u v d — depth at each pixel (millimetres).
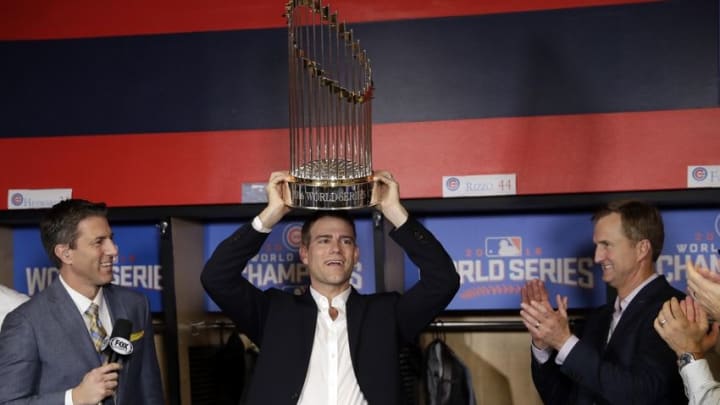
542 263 3652
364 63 3020
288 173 2779
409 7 3484
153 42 3592
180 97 3582
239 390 3670
